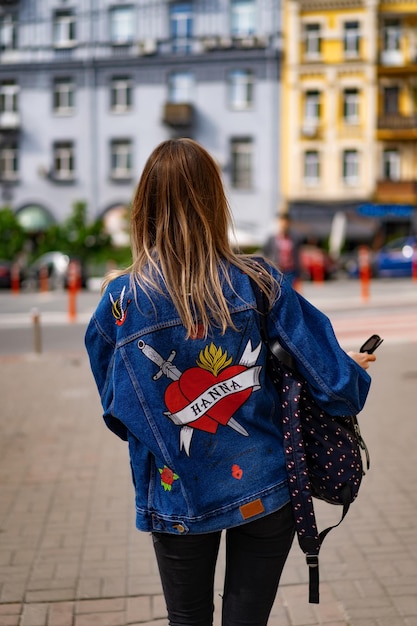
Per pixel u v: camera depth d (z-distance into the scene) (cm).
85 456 560
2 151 3912
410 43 3612
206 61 3678
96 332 189
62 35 3806
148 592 335
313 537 183
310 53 3659
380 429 615
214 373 181
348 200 3678
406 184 3638
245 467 182
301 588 335
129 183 3797
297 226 3500
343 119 3675
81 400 762
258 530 186
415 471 503
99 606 322
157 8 3684
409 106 3650
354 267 2831
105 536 402
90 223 3647
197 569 189
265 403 185
